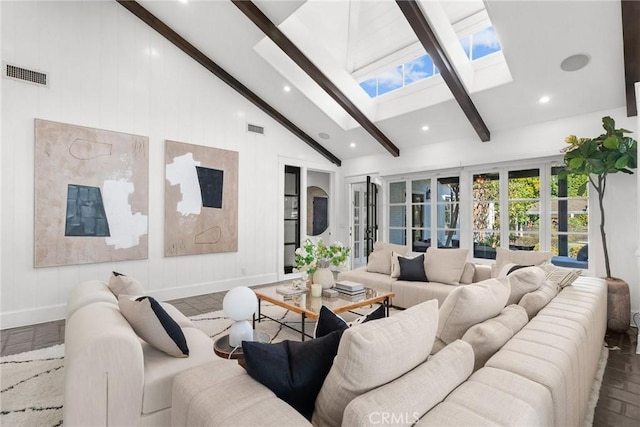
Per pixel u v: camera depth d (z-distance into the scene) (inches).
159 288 176.2
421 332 46.3
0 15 132.8
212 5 151.5
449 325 68.3
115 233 160.1
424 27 127.3
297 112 216.7
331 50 184.1
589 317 74.7
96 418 57.0
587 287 105.7
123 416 59.1
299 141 243.3
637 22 103.3
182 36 179.2
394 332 43.1
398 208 233.8
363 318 66.0
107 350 57.6
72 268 149.5
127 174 163.5
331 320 59.2
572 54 123.7
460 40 160.6
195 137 189.5
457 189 201.8
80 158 150.0
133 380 59.7
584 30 113.2
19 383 89.2
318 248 135.1
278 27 149.6
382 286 159.8
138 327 69.2
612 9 104.1
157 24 170.2
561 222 161.8
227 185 202.4
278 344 50.4
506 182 180.9
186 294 185.9
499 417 36.3
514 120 168.7
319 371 47.1
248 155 213.3
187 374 51.2
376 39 177.6
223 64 191.6
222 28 164.4
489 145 183.2
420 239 220.7
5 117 133.4
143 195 168.9
